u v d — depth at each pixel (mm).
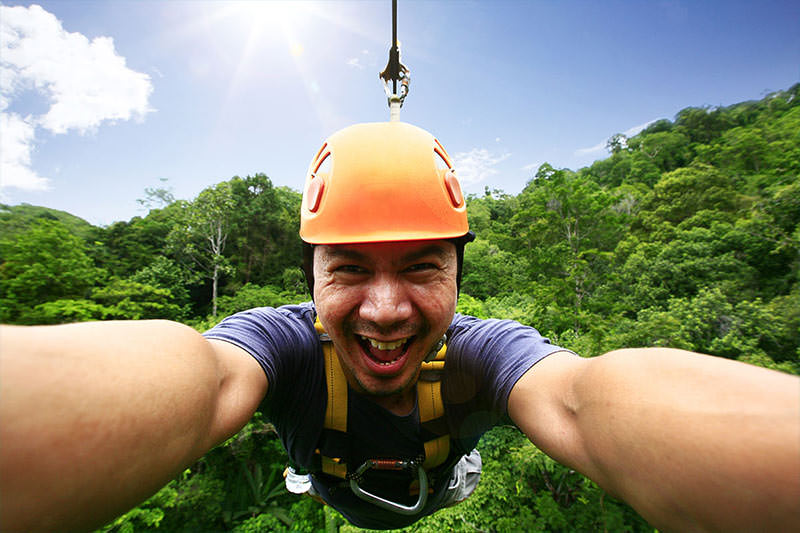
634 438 624
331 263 1036
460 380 1318
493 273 39188
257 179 46375
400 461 1361
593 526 9352
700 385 602
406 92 1854
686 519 559
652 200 39250
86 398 532
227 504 15086
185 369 711
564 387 946
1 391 472
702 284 23484
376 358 1114
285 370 1265
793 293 19422
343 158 1111
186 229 37406
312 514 14633
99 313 20672
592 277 22156
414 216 1028
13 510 467
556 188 24453
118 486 556
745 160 38625
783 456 475
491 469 10789
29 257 20750
